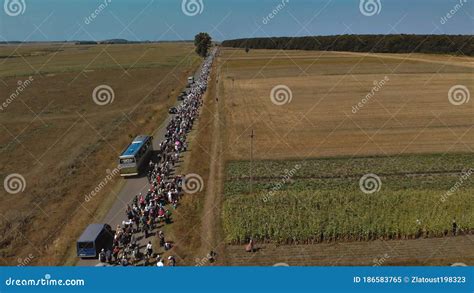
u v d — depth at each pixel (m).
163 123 71.94
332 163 48.56
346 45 185.25
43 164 51.50
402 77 110.25
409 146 54.12
